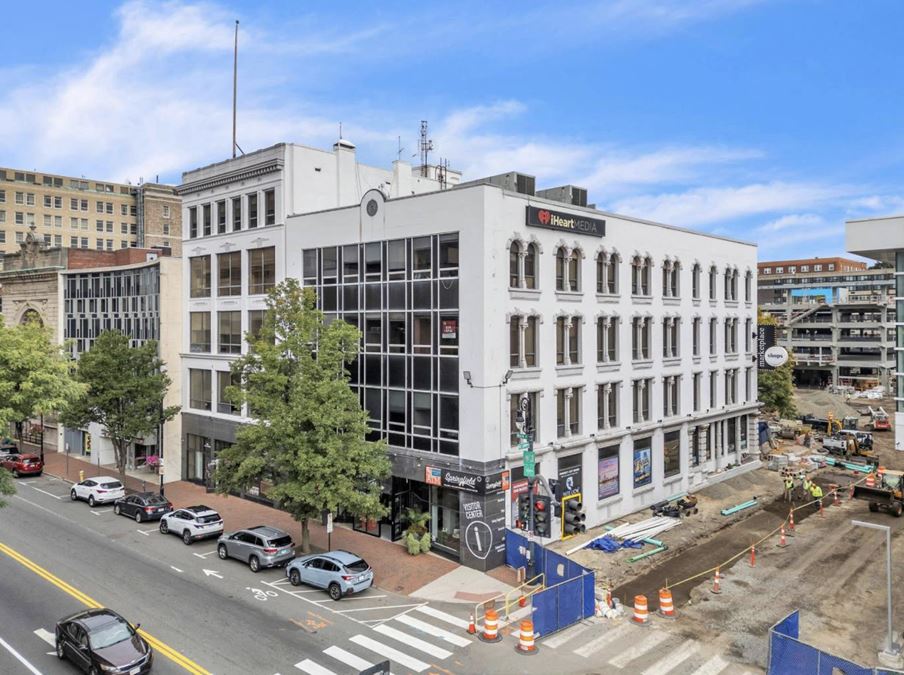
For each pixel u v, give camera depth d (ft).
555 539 102.73
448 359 97.25
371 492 92.38
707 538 107.14
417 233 101.04
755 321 162.40
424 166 164.76
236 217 134.72
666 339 130.62
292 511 92.07
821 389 336.70
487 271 93.15
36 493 135.54
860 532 110.11
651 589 85.40
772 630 60.54
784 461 160.56
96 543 102.06
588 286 111.04
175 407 137.39
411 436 102.47
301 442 89.20
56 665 63.57
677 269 134.21
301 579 84.43
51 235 323.57
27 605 77.61
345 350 97.40
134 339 156.04
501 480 93.66
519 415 86.79
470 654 66.80
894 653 65.62
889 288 358.43
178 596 80.79
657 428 126.00
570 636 71.20
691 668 64.23
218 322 139.23
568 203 115.34
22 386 75.61
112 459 163.12
